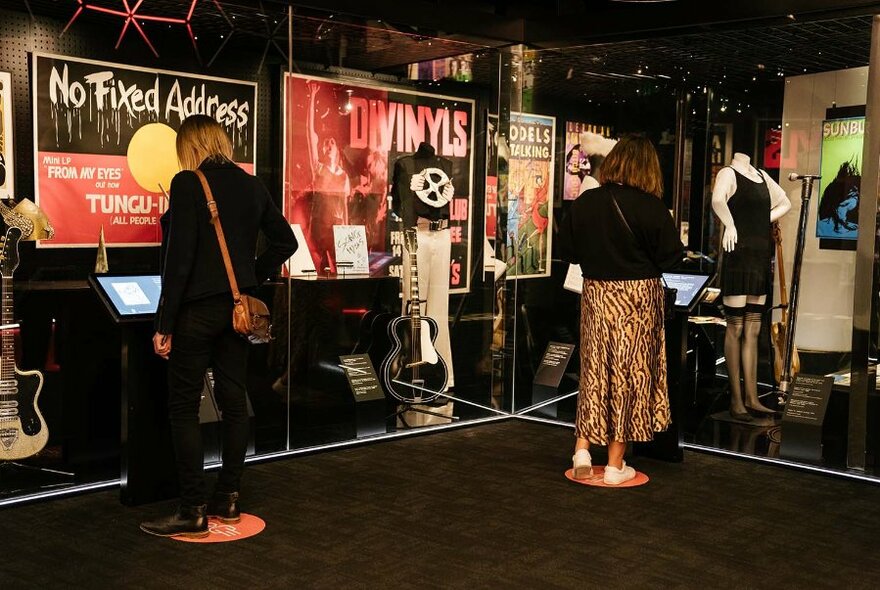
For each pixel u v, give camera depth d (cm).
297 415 510
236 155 474
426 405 568
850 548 379
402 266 547
